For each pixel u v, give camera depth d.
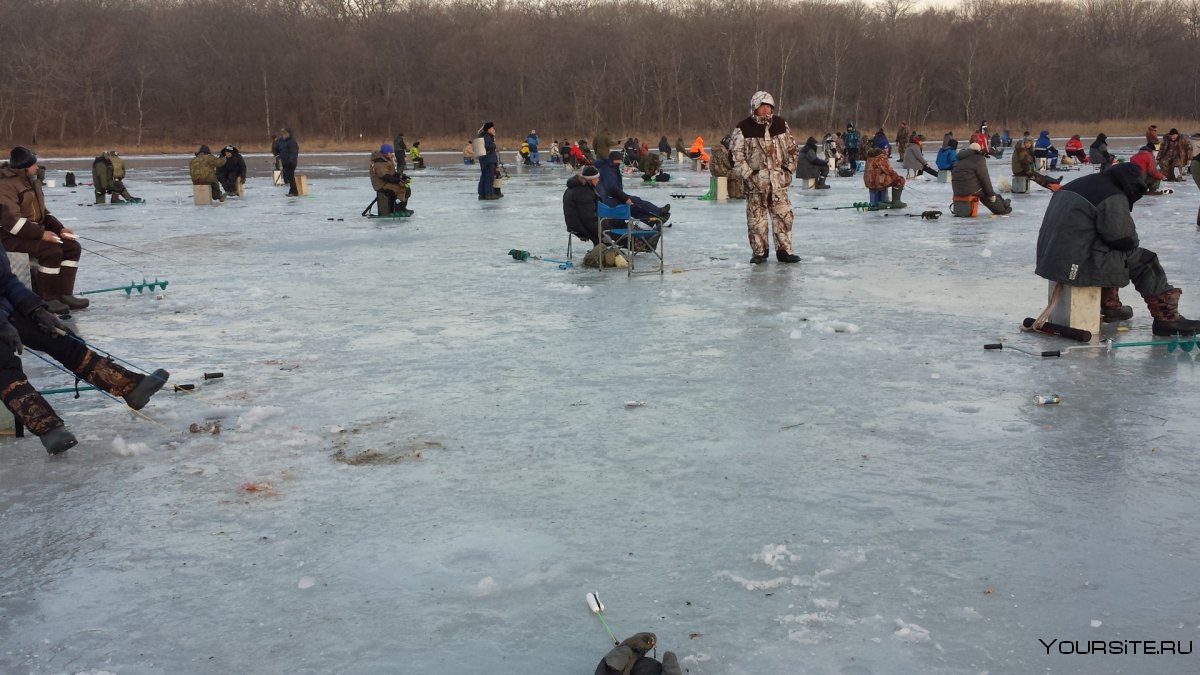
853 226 17.36
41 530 4.70
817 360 7.64
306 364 7.85
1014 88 91.75
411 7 96.00
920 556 4.21
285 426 6.23
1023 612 3.73
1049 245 8.35
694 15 95.06
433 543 4.46
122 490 5.20
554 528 4.59
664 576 4.09
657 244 14.28
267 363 7.91
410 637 3.66
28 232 9.53
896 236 15.70
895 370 7.32
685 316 9.42
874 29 97.88
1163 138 30.05
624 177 36.44
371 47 87.25
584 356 7.89
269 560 4.32
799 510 4.73
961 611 3.74
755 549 4.32
